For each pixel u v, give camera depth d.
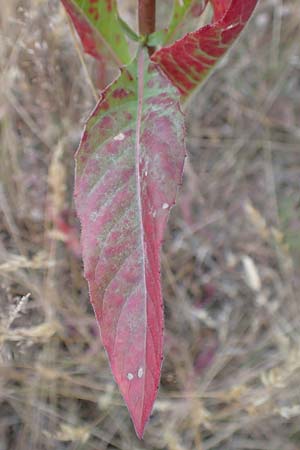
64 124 0.42
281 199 0.49
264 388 0.36
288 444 0.37
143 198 0.19
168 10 0.48
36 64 0.40
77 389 0.37
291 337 0.41
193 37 0.21
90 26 0.25
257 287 0.36
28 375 0.35
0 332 0.32
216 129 0.50
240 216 0.47
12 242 0.41
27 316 0.36
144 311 0.19
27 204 0.41
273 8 0.53
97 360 0.36
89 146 0.20
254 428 0.37
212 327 0.41
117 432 0.36
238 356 0.40
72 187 0.42
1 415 0.36
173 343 0.40
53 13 0.38
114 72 0.40
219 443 0.37
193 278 0.44
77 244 0.39
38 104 0.42
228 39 0.21
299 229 0.47
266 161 0.49
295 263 0.44
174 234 0.45
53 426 0.36
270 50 0.53
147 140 0.20
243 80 0.52
